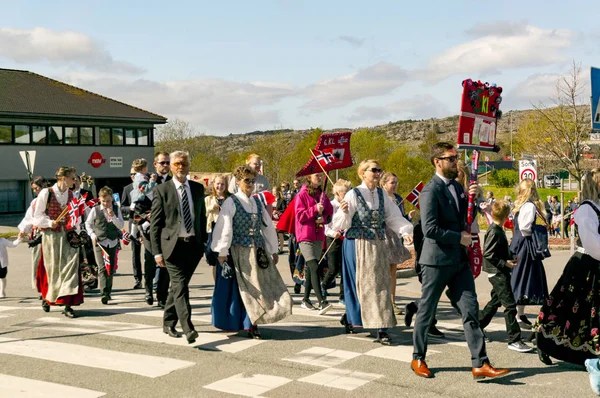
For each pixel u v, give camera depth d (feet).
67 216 28.94
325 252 31.63
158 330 25.84
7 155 127.95
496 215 23.11
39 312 30.17
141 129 152.87
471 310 19.45
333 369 20.35
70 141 139.13
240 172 24.26
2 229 96.58
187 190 23.86
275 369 20.36
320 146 31.91
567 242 68.90
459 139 20.54
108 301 33.42
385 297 23.49
